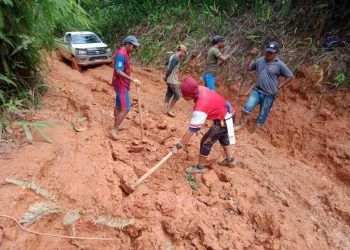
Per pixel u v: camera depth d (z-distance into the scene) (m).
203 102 4.33
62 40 8.55
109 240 3.67
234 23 9.59
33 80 6.06
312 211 4.60
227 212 4.33
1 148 4.30
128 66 5.33
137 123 6.32
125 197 4.24
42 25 5.61
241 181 4.89
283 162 5.77
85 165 4.37
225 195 4.60
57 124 5.17
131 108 7.16
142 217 3.98
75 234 3.59
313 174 5.48
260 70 6.23
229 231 4.02
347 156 5.66
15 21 5.22
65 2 5.82
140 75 9.92
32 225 3.42
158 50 10.68
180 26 10.92
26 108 5.43
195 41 9.91
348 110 6.32
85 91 7.25
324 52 7.22
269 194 4.78
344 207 4.66
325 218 4.52
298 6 8.58
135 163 4.91
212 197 4.51
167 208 4.10
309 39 7.67
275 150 6.25
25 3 5.30
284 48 7.90
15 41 5.35
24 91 5.63
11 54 5.20
